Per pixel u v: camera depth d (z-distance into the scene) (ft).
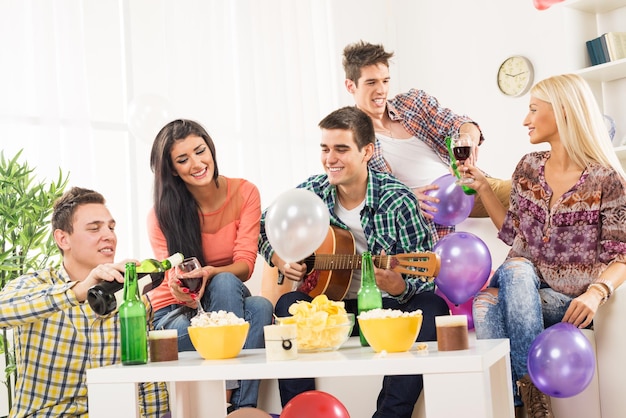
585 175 8.24
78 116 12.25
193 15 14.01
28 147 11.80
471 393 5.12
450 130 12.38
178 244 8.96
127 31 13.10
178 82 13.70
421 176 12.41
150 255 12.97
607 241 7.98
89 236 7.09
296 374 5.49
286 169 15.07
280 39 15.16
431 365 5.19
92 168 12.44
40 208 9.45
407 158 12.51
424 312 7.95
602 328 7.64
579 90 8.48
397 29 17.29
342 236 8.86
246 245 9.05
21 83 11.78
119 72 12.96
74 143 12.19
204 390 6.89
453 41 16.34
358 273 8.95
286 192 7.54
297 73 15.46
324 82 16.12
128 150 12.92
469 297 8.59
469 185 9.66
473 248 8.45
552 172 8.57
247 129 14.57
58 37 12.20
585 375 6.88
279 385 8.10
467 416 5.12
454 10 16.31
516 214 8.86
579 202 8.20
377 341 5.77
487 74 15.80
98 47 12.74
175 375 5.72
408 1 17.08
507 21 15.51
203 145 8.96
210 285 8.34
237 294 8.27
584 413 7.64
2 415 9.29
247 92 14.60
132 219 12.87
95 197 7.23
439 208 10.18
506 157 15.51
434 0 16.63
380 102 12.53
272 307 8.56
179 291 8.20
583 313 7.41
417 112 12.61
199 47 14.03
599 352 7.66
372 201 9.07
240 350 6.31
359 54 12.53
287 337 5.75
